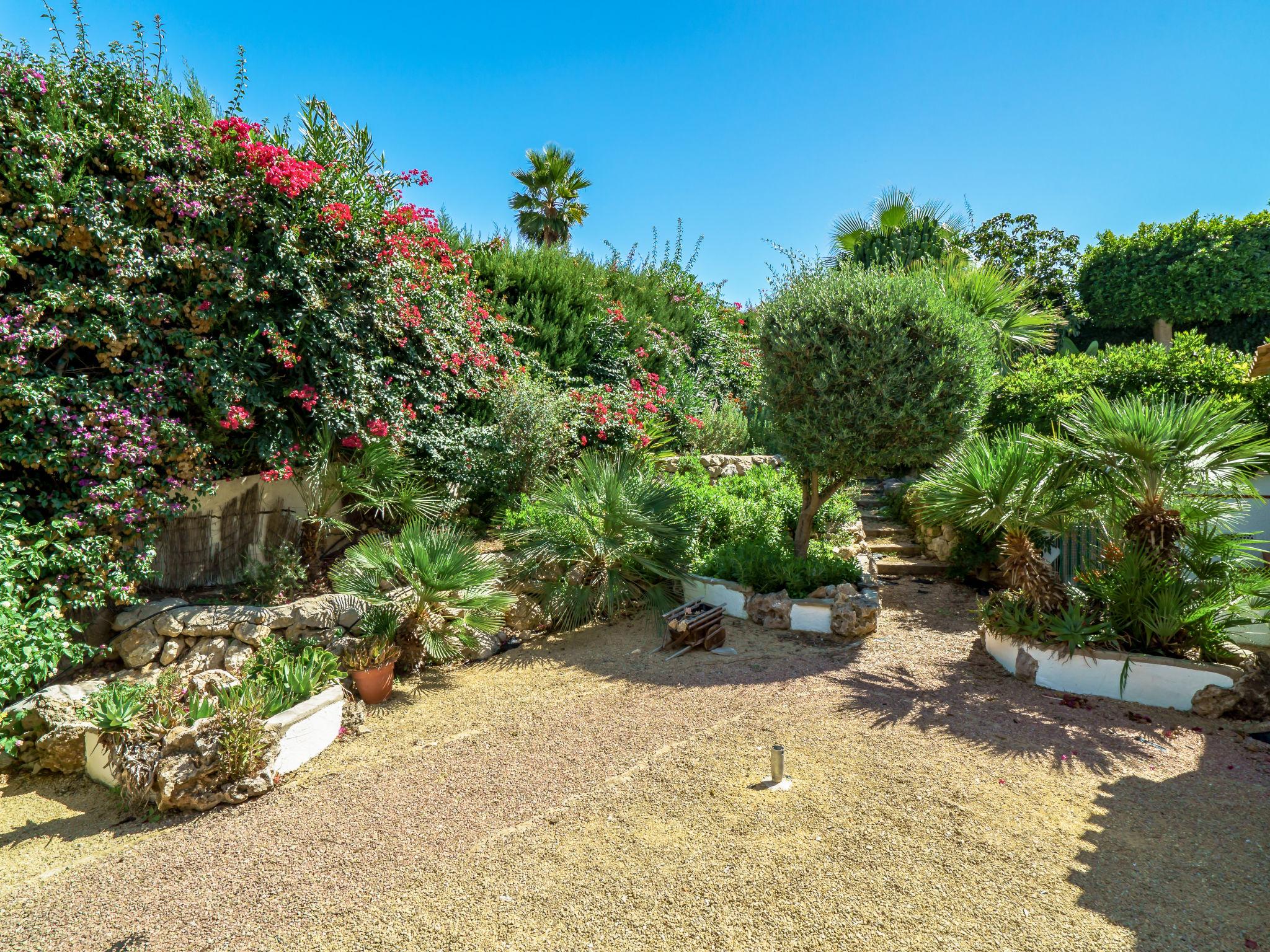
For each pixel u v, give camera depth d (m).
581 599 7.00
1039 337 12.41
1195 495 5.46
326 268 6.98
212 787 4.06
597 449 9.71
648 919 2.87
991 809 3.64
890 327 6.66
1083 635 5.28
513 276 11.92
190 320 6.12
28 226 5.31
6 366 5.02
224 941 2.87
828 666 5.88
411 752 4.62
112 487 5.34
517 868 3.26
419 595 5.72
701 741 4.55
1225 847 3.32
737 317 16.38
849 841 3.37
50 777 4.59
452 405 8.57
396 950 2.75
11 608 4.73
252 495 6.81
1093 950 2.64
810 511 7.80
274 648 5.48
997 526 5.52
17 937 2.96
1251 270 17.30
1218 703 4.87
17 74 5.33
